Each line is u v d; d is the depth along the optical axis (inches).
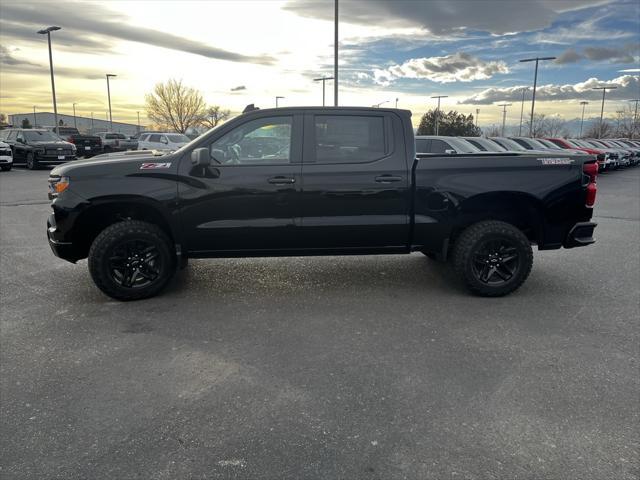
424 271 238.4
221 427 111.0
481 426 110.7
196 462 99.3
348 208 193.5
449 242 207.3
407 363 141.7
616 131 2938.0
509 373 135.4
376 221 194.7
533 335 161.5
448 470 96.5
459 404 119.9
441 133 3267.7
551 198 196.4
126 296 193.3
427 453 101.6
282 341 157.5
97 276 188.4
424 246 200.4
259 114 191.8
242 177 188.9
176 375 135.1
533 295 202.5
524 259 196.1
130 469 97.3
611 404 119.6
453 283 219.3
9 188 593.3
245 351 150.2
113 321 174.2
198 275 231.5
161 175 187.6
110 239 187.5
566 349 150.6
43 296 200.7
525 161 196.5
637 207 494.9
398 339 158.6
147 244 193.2
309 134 192.2
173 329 167.3
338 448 103.3
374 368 138.7
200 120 2689.5
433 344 154.7
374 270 240.2
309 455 101.2
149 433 108.9
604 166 970.7
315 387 128.4
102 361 143.5
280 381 131.7
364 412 116.6
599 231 354.9
